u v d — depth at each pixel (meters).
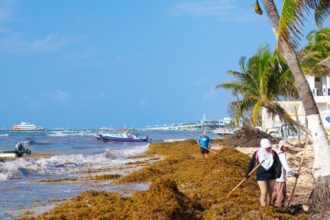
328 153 11.52
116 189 17.36
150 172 21.00
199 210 11.75
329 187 11.26
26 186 18.91
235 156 25.28
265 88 34.16
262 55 35.88
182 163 24.47
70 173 24.69
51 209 12.82
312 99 11.94
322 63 20.30
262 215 10.89
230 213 11.16
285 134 49.22
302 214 11.48
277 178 11.79
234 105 40.41
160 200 11.09
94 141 85.00
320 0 16.16
